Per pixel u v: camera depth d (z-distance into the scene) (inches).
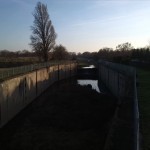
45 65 2748.5
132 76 1441.9
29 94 1884.8
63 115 1299.2
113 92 2309.3
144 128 570.6
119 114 834.2
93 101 1609.3
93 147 883.4
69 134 1016.9
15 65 2861.7
